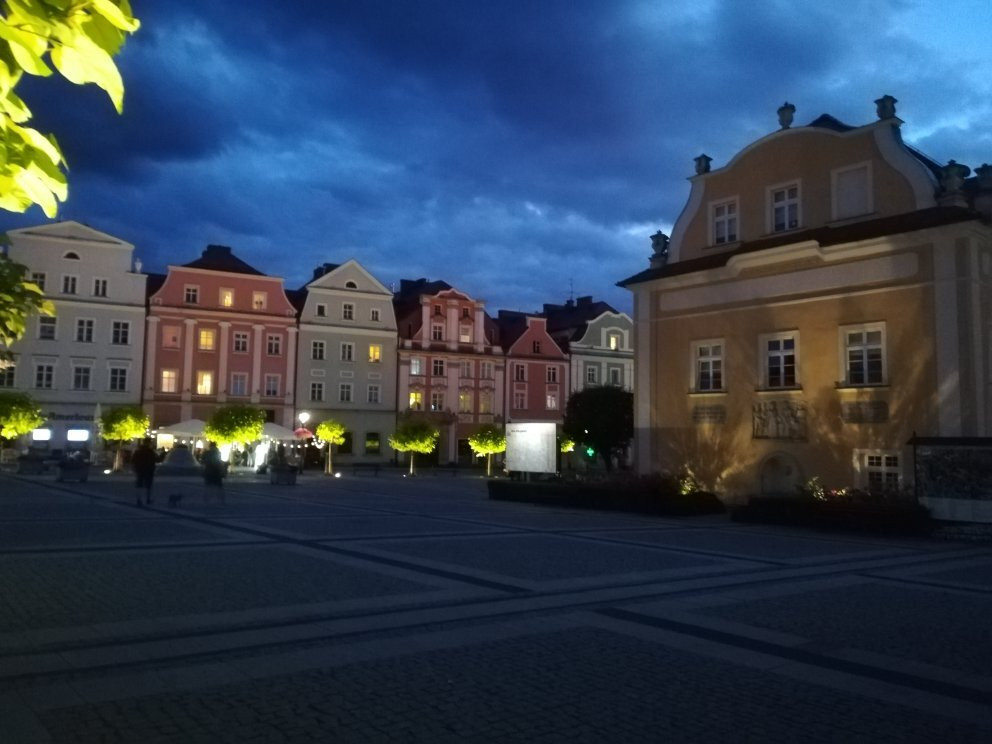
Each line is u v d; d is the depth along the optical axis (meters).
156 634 8.77
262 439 48.50
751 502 24.53
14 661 7.64
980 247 25.11
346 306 68.12
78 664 7.58
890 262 26.14
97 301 59.22
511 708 6.58
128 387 59.78
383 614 10.02
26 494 28.27
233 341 63.47
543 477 41.25
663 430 32.44
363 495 33.53
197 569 12.95
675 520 25.56
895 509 21.66
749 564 15.44
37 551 14.51
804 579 13.87
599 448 44.81
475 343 73.50
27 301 6.06
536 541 18.20
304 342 66.12
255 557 14.41
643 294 33.53
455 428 71.69
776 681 7.57
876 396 26.20
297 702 6.60
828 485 27.12
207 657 7.92
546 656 8.23
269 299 65.00
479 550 16.30
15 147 2.32
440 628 9.39
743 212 31.19
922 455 21.95
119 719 6.12
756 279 29.75
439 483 47.22
